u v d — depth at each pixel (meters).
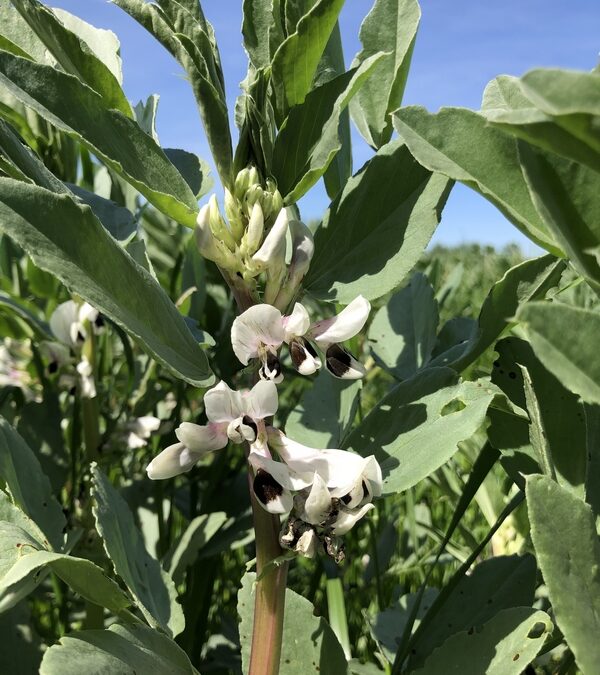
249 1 0.19
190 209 0.17
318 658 0.19
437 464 0.16
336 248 0.19
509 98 0.18
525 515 0.28
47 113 0.16
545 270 0.18
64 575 0.15
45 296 0.38
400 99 0.21
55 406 0.31
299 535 0.16
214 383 0.17
